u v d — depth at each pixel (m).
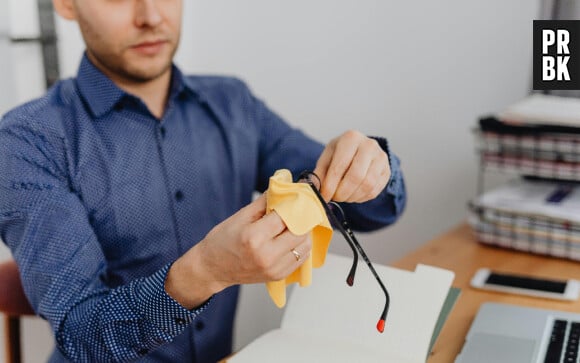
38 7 1.62
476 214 1.15
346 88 1.54
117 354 0.73
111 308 0.72
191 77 1.17
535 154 1.10
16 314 1.15
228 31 1.68
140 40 0.93
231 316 1.12
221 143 1.11
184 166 1.04
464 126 1.40
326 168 0.77
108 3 0.92
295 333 0.79
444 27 1.38
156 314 0.70
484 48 1.34
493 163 1.15
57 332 0.76
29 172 0.90
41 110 0.96
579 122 1.05
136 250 1.00
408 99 1.46
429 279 0.78
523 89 1.32
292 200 0.62
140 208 0.99
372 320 0.77
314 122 1.60
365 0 1.46
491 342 0.77
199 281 0.66
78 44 1.72
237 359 0.74
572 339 0.77
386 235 1.53
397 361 0.72
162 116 1.04
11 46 1.58
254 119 1.18
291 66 1.60
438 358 0.77
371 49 1.48
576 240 1.05
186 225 1.04
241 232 0.60
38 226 0.85
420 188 1.48
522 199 1.13
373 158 0.77
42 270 0.82
